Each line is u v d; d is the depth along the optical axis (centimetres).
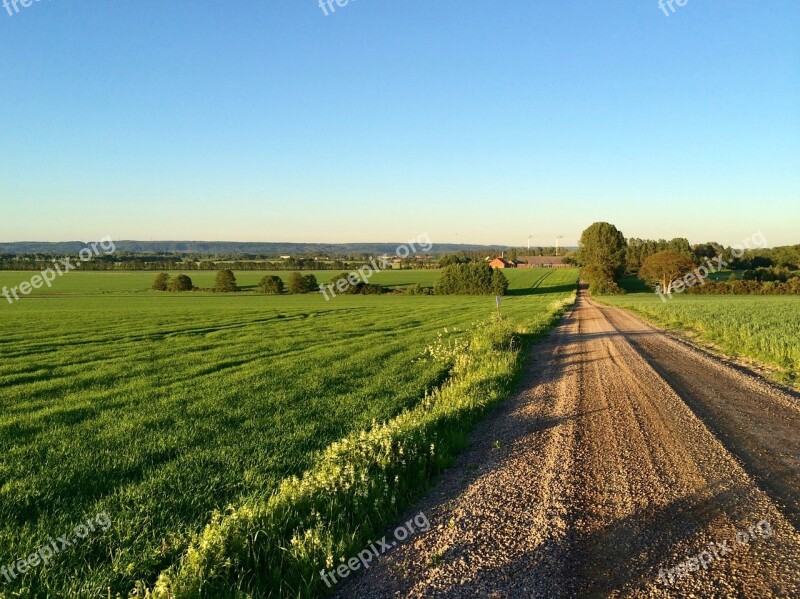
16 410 1223
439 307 5600
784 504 588
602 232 12125
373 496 618
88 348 2383
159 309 5122
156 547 531
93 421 1090
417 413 1023
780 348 1672
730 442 823
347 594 448
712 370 1534
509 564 477
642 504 595
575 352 2019
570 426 938
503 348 1989
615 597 418
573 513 578
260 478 732
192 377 1641
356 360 1939
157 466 800
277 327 3412
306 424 1034
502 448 834
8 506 653
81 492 701
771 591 421
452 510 606
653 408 1058
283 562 485
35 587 466
